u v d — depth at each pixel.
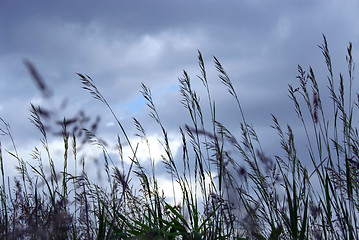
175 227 2.70
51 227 2.19
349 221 2.71
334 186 2.96
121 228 2.77
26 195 3.21
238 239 2.65
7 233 2.39
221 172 2.97
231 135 3.26
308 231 2.74
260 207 2.81
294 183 2.75
